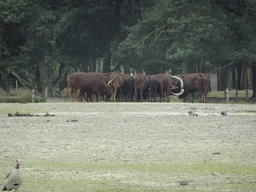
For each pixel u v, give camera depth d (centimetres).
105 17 13288
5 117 5212
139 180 2008
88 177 2069
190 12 11262
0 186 1861
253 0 10675
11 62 11750
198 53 10394
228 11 11644
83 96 9194
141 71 13575
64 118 5088
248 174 2128
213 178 2045
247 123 4412
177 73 18875
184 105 7481
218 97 11438
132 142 3150
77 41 13562
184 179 2028
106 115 5519
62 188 1856
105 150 2819
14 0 11281
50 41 12112
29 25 11688
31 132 3734
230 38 11181
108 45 14412
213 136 3444
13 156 2606
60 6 13588
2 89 12044
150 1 13050
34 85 12162
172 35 11325
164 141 3194
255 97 10775
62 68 14438
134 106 7169
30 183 1944
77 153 2712
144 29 12069
